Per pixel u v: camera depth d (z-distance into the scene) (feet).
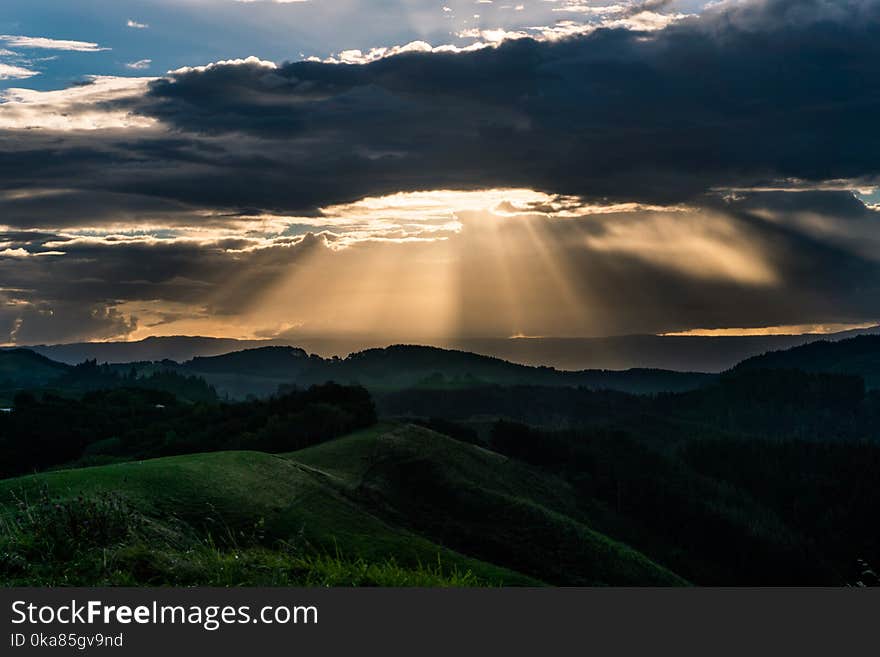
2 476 418.31
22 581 36.76
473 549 312.50
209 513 215.31
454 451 423.23
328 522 259.80
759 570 455.63
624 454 560.20
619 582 313.32
